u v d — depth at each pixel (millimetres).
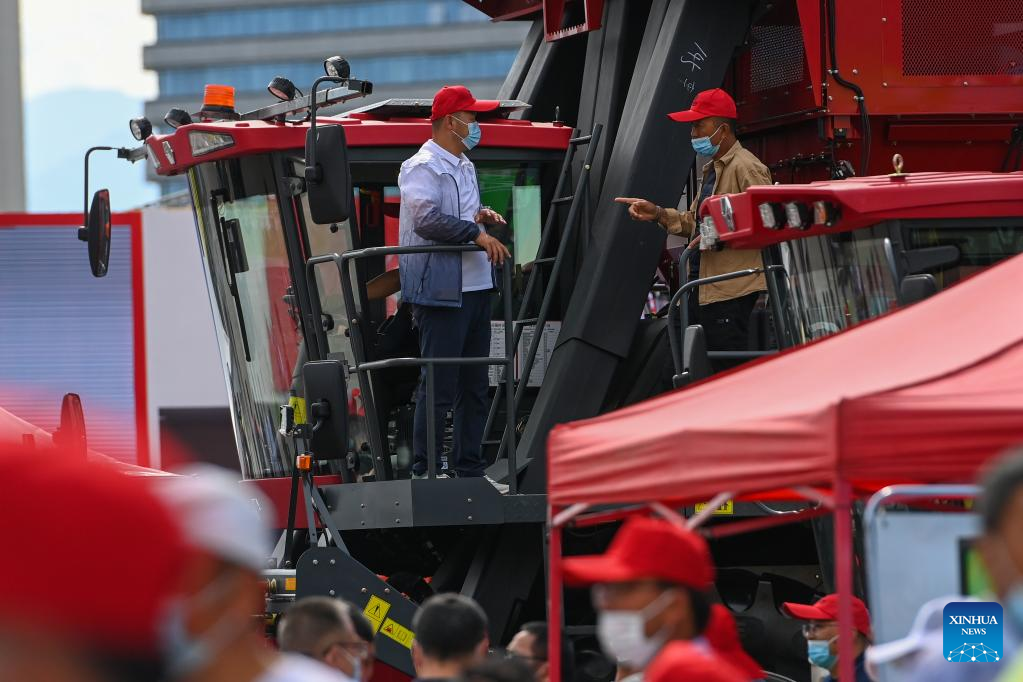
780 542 25344
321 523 24344
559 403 24531
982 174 21016
